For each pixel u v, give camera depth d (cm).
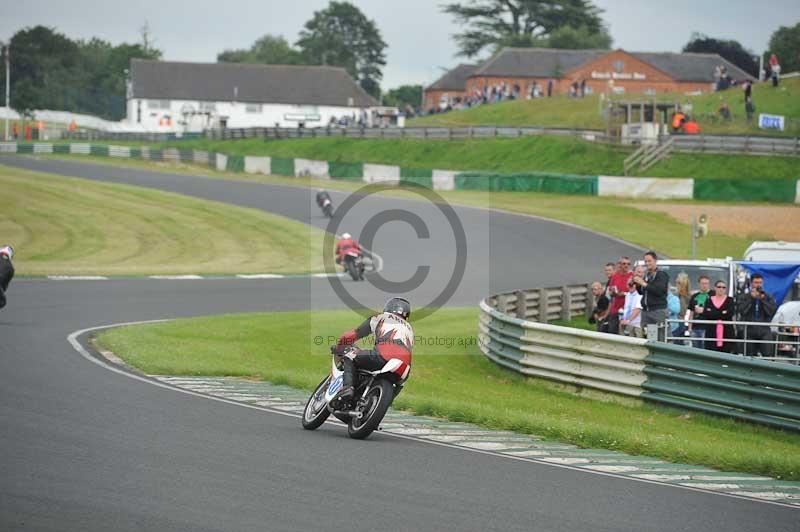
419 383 5712
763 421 4828
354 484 2827
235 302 9206
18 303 8244
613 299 6800
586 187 19625
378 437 3656
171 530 2308
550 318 9331
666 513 2725
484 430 4016
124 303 8700
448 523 2472
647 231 15350
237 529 2334
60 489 2617
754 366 4888
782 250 7425
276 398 4488
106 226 16462
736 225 15750
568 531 2472
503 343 6494
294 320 7862
